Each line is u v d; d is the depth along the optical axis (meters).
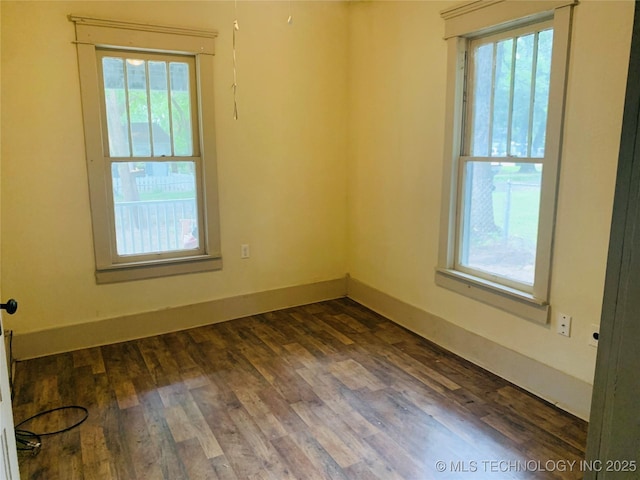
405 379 2.78
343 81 4.00
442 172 3.12
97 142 3.12
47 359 3.08
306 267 4.11
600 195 2.21
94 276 3.25
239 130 3.61
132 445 2.17
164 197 3.46
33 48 2.87
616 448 1.09
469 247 3.06
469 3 2.75
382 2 3.50
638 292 1.01
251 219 3.78
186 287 3.59
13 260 2.99
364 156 3.91
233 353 3.16
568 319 2.41
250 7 3.50
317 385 2.72
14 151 2.91
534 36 2.50
